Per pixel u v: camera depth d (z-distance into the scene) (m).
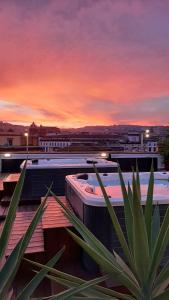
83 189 3.12
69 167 5.30
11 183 4.93
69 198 3.97
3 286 0.80
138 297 1.06
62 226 2.83
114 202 2.56
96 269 2.52
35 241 2.88
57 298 0.81
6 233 0.87
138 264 1.02
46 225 2.89
